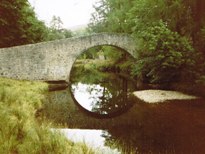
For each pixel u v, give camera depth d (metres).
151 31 20.25
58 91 23.34
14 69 25.22
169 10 20.73
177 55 18.91
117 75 36.88
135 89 23.84
